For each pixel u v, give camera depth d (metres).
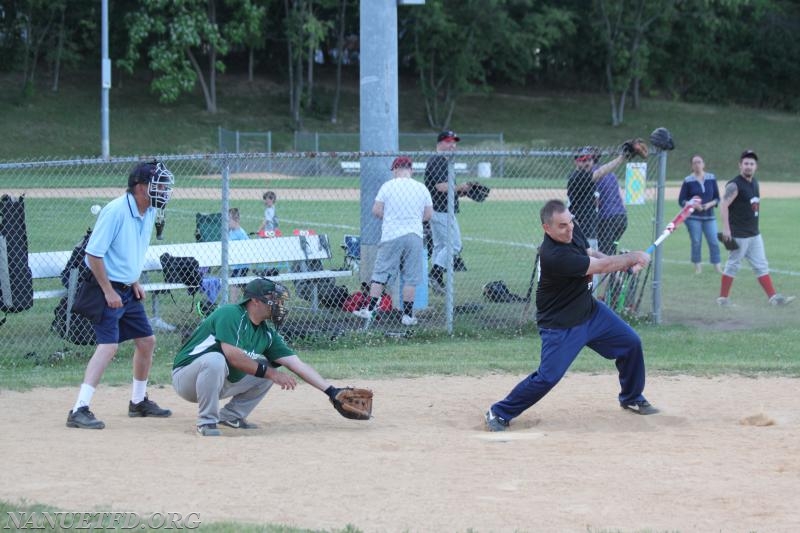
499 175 42.91
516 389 8.09
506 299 14.99
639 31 61.09
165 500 5.64
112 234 7.86
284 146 52.50
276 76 64.00
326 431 7.92
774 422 8.25
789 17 71.56
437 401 9.27
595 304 8.36
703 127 61.47
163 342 12.28
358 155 12.45
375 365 10.96
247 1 54.28
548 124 61.53
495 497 5.76
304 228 23.52
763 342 12.58
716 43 70.44
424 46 58.41
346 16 62.88
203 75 61.53
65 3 54.50
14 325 13.17
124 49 58.19
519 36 60.62
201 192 29.80
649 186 26.73
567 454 6.98
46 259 12.45
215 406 7.65
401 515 5.38
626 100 67.06
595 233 13.36
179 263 12.72
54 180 33.91
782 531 5.12
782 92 70.50
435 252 15.11
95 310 7.88
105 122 40.56
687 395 9.52
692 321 14.23
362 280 14.32
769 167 55.41
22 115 51.62
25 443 7.19
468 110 63.00
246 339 7.75
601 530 5.09
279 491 5.86
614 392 9.68
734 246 15.16
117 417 8.45
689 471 6.43
